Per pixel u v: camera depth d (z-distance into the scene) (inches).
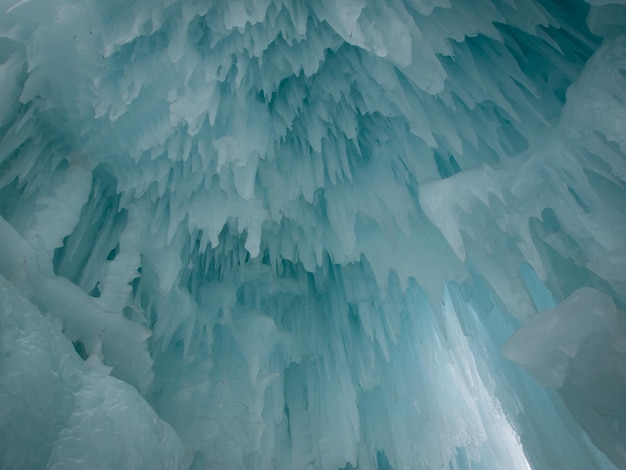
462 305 186.1
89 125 161.5
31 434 97.0
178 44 140.2
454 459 216.5
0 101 138.3
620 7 128.6
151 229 183.9
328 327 240.7
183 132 163.8
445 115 163.3
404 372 217.5
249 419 187.5
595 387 118.0
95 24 133.9
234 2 139.4
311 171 189.5
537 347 125.1
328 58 163.6
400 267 187.9
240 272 225.0
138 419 121.0
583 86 134.5
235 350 209.9
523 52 169.0
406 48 129.2
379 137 184.9
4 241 130.6
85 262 181.0
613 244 130.0
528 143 162.4
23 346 104.2
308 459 215.9
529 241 143.3
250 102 170.9
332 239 209.5
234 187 179.6
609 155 129.1
